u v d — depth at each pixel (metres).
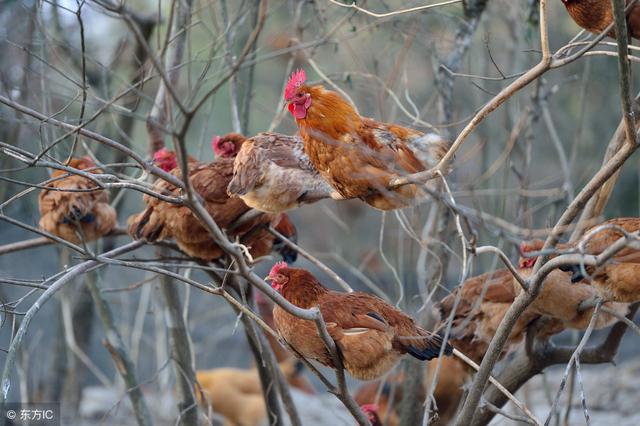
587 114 14.77
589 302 6.55
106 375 15.96
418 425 8.36
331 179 6.40
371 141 6.28
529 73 5.30
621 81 4.99
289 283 6.47
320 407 12.24
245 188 6.77
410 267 9.38
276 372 7.88
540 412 11.14
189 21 7.32
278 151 6.88
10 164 11.14
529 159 8.89
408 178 5.07
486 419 7.41
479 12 8.55
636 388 11.64
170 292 8.20
